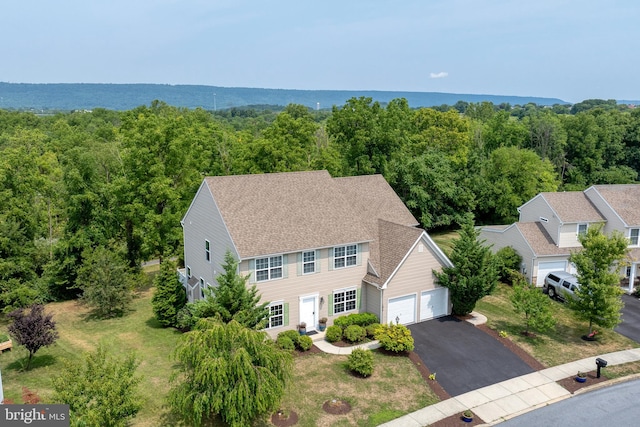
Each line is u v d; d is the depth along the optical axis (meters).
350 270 29.45
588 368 24.59
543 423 19.97
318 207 30.22
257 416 19.45
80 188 37.88
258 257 26.09
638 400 21.69
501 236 41.53
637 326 30.25
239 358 16.91
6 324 31.41
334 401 21.11
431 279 30.33
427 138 61.56
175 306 30.11
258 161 45.88
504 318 31.22
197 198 30.88
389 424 19.69
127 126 45.06
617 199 39.38
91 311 33.88
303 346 25.98
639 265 37.81
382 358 25.41
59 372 23.86
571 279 34.53
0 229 31.62
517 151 58.88
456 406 21.12
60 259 36.50
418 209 53.91
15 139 68.06
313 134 56.03
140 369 24.08
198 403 16.80
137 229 38.44
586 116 78.19
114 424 15.64
